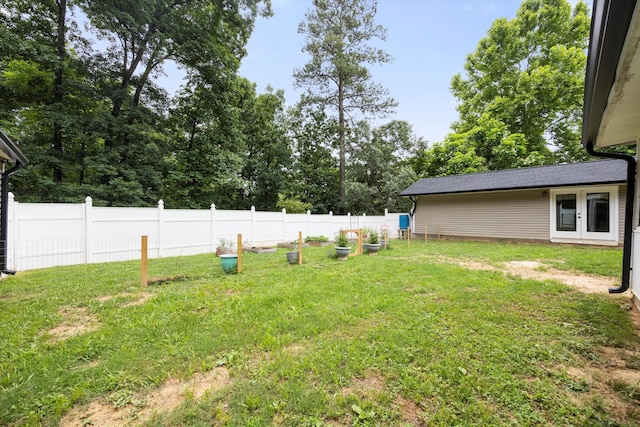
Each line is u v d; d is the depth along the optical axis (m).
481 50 20.91
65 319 3.42
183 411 1.82
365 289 4.62
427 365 2.31
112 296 4.34
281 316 3.42
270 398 1.93
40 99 11.53
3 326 3.17
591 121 3.30
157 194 14.06
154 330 3.03
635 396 1.92
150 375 2.23
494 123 18.34
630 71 2.13
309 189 22.30
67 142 12.49
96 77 12.27
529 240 11.57
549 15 18.28
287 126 22.59
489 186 12.09
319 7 17.84
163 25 12.25
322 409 1.82
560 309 3.62
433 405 1.86
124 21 11.23
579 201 10.34
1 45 9.16
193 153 15.87
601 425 1.67
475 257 8.05
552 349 2.57
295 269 6.43
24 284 5.00
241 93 17.47
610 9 1.52
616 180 9.09
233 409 1.83
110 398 1.97
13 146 5.30
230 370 2.29
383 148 19.98
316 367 2.28
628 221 4.26
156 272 6.04
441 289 4.58
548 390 1.99
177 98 15.67
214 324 3.19
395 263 7.05
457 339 2.76
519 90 18.06
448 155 20.00
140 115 13.09
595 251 8.65
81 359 2.47
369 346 2.64
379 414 1.78
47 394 1.99
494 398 1.92
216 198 18.14
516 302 3.90
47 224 6.61
